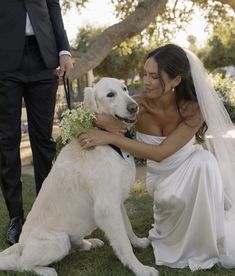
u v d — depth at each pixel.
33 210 3.28
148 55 3.12
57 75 3.86
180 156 3.19
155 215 3.44
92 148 3.06
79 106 3.29
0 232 4.04
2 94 3.58
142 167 7.33
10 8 3.53
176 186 3.04
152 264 3.18
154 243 3.39
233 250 3.08
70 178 3.07
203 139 3.35
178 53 3.01
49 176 3.25
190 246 3.08
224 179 3.35
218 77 15.12
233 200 3.39
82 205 3.08
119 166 3.02
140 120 3.33
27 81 3.63
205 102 3.13
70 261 3.34
